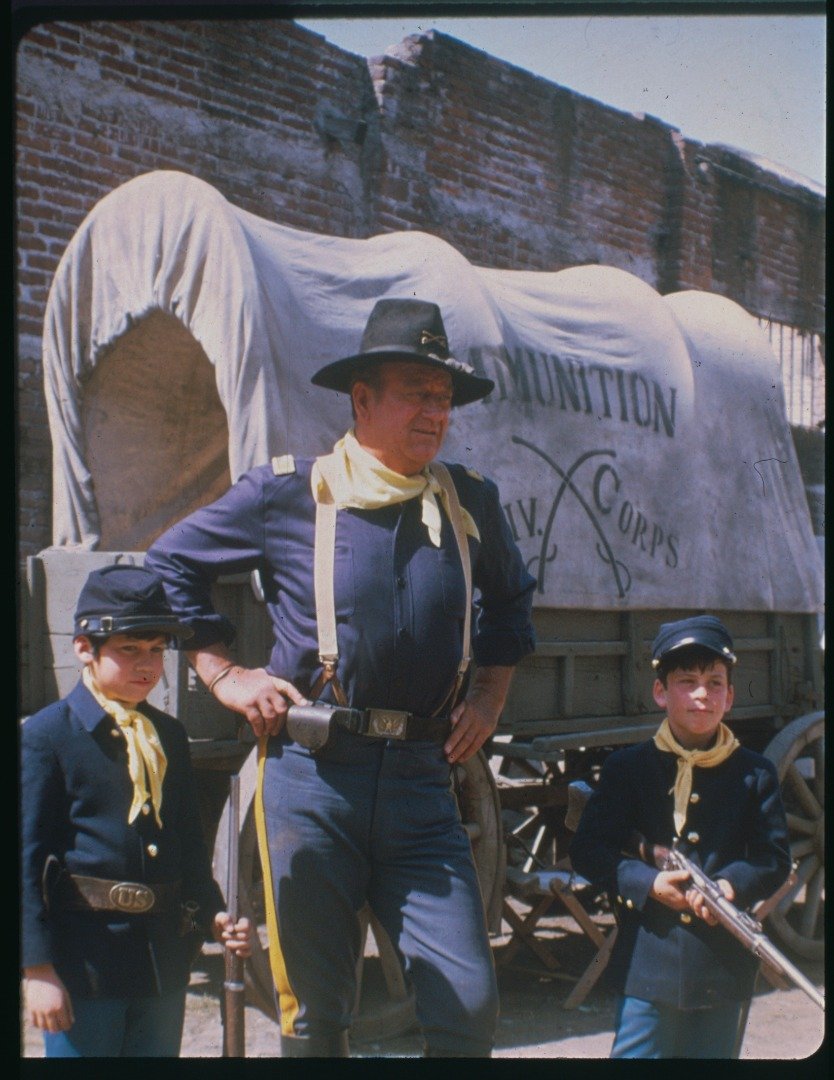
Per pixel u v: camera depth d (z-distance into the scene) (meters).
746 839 2.56
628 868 2.50
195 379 4.68
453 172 7.71
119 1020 2.35
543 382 4.42
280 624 2.45
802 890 5.29
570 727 4.35
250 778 3.34
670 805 2.55
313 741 2.32
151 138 6.58
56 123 6.26
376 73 7.38
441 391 2.46
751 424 5.26
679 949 2.47
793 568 5.24
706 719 2.53
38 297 6.26
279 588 2.47
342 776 2.36
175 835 2.45
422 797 2.40
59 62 6.25
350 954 2.41
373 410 2.45
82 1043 2.32
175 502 4.78
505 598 2.67
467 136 7.76
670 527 4.75
